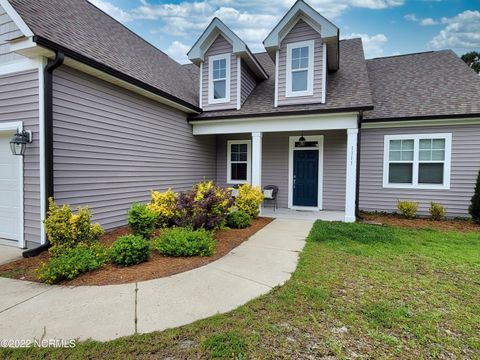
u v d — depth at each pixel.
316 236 5.67
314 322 2.55
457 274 3.74
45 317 2.62
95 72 5.39
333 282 3.44
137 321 2.55
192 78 11.57
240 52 8.58
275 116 7.80
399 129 8.52
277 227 6.75
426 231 6.34
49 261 3.91
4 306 2.83
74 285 3.33
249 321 2.56
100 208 5.82
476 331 2.45
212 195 5.88
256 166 8.35
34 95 4.70
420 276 3.66
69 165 5.11
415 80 9.64
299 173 9.80
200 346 2.20
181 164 8.78
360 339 2.32
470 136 7.77
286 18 7.95
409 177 8.54
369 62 11.43
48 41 4.29
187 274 3.67
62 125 4.95
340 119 7.35
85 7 7.56
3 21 4.89
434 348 2.22
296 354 2.12
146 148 7.18
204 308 2.79
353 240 5.47
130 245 4.03
